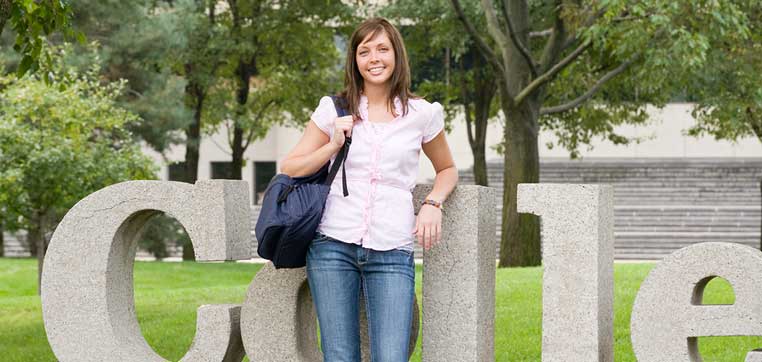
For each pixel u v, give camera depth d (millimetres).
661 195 30109
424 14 20484
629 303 10305
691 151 34438
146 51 21859
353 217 4562
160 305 11758
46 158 13406
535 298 10891
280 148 37531
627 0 13453
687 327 5102
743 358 7805
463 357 5223
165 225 23844
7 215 14156
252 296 5398
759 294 4949
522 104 17156
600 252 5160
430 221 4746
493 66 16859
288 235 4508
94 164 14328
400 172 4676
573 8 15266
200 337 5473
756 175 30859
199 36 22531
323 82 23797
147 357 5656
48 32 8156
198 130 24578
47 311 5727
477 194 5195
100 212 5664
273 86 24938
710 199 29766
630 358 7953
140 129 23047
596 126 22328
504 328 9211
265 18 22438
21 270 19125
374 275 4574
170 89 23000
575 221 5133
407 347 4570
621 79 19500
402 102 4699
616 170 31781
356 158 4641
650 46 14094
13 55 20297
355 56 4730
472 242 5203
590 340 5109
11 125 13492
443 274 5250
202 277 18359
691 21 13422
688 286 5105
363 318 5320
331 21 25750
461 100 25625
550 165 32406
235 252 5418
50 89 14273
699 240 25844
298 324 5398
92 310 5688
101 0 21266
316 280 4586
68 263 5707
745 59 15867
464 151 34406
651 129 34438
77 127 14492
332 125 4707
